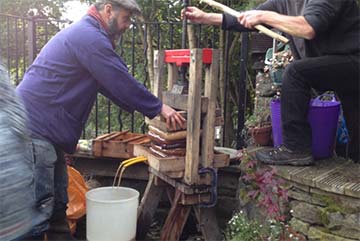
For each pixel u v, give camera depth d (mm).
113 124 5496
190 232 3199
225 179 3266
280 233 2344
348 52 2439
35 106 2512
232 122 5129
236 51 5117
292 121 2498
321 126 2607
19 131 1079
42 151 2479
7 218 1032
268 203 2461
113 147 3299
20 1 6457
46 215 2545
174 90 2758
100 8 2621
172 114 2539
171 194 3010
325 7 2301
